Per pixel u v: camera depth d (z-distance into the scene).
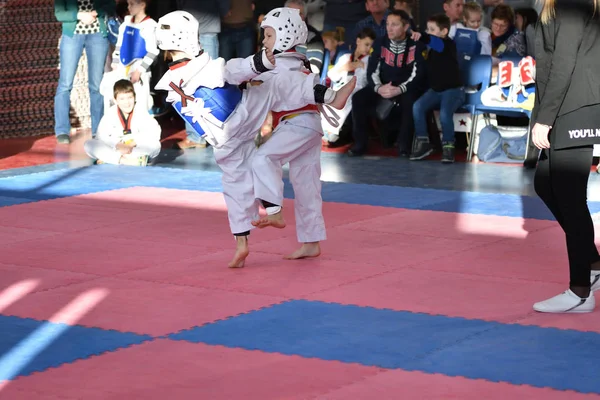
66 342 7.01
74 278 8.85
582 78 7.09
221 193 13.22
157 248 10.07
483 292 8.32
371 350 6.80
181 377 6.29
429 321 7.49
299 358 6.65
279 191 8.70
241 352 6.78
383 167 15.51
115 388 6.10
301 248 9.55
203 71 8.58
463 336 7.11
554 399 5.87
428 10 21.19
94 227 11.09
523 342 6.96
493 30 17.27
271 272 9.03
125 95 15.35
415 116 16.08
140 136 15.59
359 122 16.53
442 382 6.16
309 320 7.53
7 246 10.16
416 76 16.16
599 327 7.30
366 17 18.97
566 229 7.50
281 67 8.76
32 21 18.86
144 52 15.72
